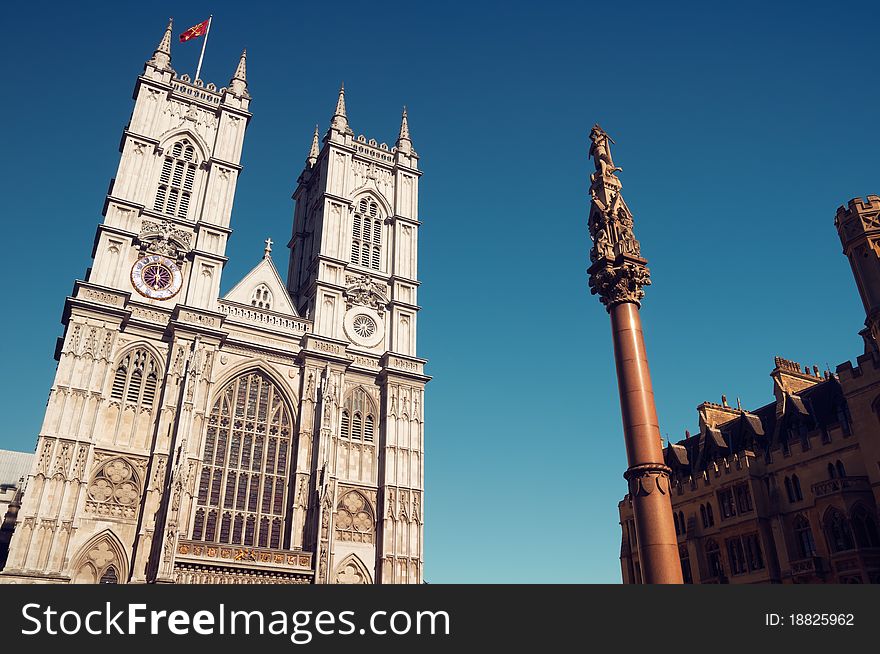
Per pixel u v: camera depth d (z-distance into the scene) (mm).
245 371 64062
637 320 25609
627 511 58594
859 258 42625
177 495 53688
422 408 69250
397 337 72688
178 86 74500
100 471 54281
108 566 52094
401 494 64250
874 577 40125
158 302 62875
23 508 50094
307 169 86812
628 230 27094
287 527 59156
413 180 83500
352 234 76625
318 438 62625
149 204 66500
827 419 47875
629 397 24219
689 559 53156
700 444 58375
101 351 57688
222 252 67438
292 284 79250
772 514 47625
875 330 40875
